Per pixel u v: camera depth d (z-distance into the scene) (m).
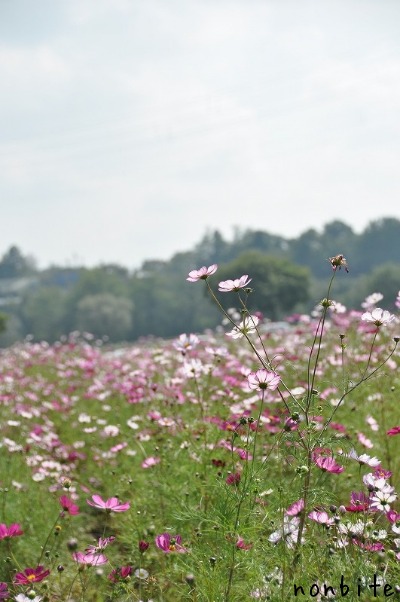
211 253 139.25
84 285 97.00
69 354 13.02
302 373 6.26
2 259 169.00
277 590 2.93
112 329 88.00
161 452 4.84
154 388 5.97
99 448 6.26
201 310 94.12
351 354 6.53
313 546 3.16
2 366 12.13
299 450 3.34
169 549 3.36
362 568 2.89
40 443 6.32
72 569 4.05
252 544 3.30
